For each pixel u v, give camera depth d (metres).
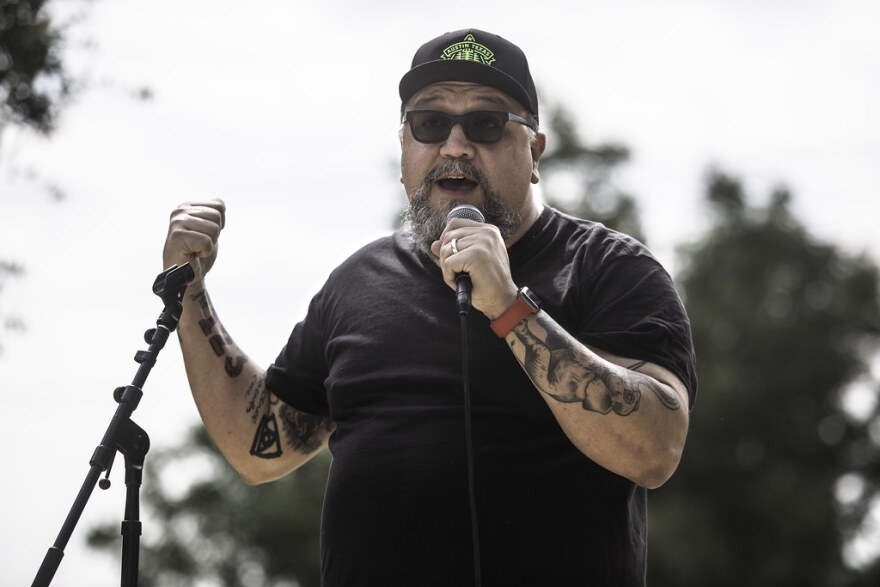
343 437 5.42
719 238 43.94
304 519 33.19
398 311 5.48
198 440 33.72
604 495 5.10
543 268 5.51
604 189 34.31
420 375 5.25
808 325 42.41
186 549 33.25
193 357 5.98
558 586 4.94
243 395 6.00
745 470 38.97
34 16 8.00
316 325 5.89
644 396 4.95
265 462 6.07
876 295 44.25
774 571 36.56
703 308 41.72
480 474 5.03
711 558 36.16
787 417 40.28
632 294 5.34
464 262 4.86
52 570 4.54
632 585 5.11
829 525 37.44
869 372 42.91
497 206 5.44
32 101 8.13
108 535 29.23
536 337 4.89
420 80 5.57
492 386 5.15
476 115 5.48
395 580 5.03
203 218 5.73
